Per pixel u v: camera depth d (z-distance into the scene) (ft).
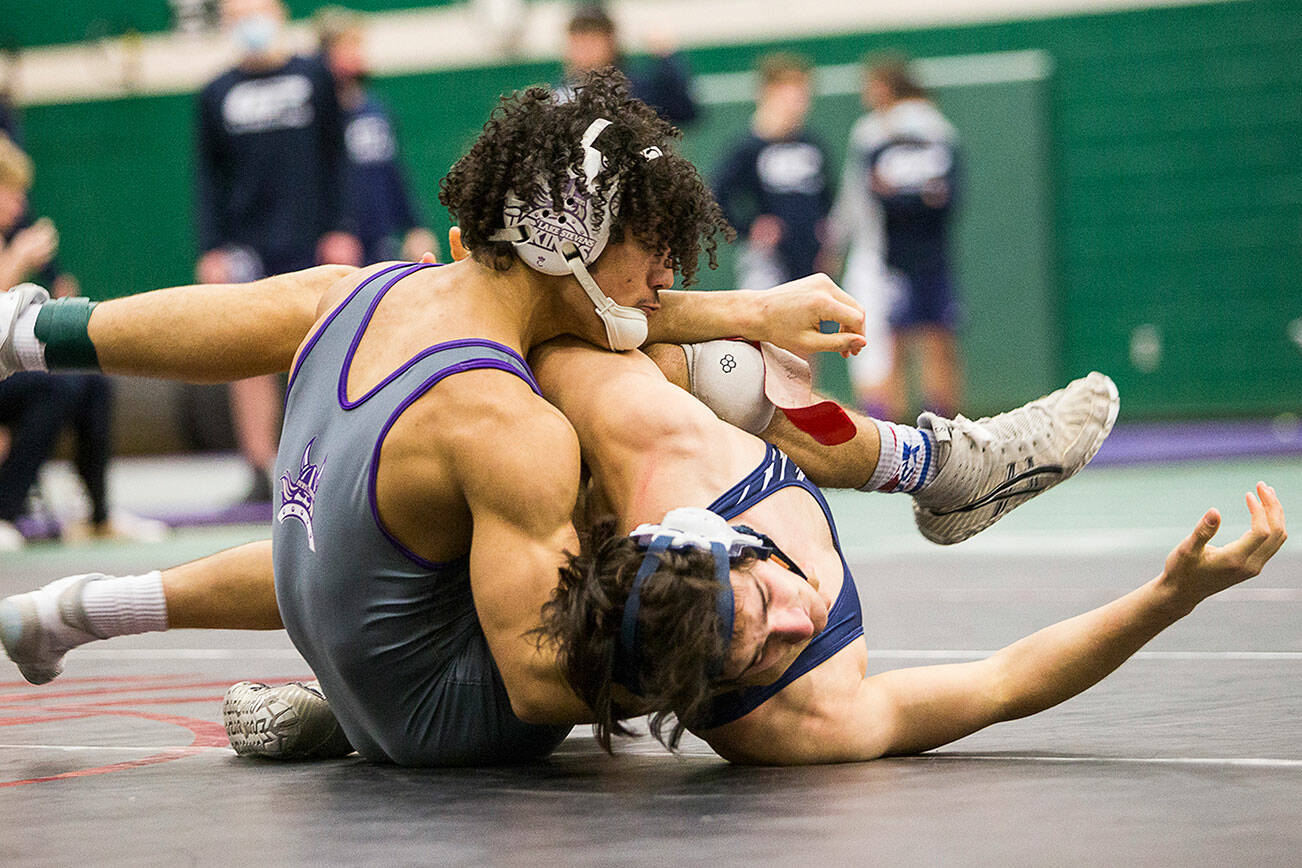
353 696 12.96
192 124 83.87
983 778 11.82
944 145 66.23
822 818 10.50
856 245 71.51
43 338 14.39
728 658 11.07
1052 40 75.61
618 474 12.83
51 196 85.71
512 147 12.62
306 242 48.73
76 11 84.43
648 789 11.82
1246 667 17.83
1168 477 55.88
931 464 15.12
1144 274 75.51
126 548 43.24
